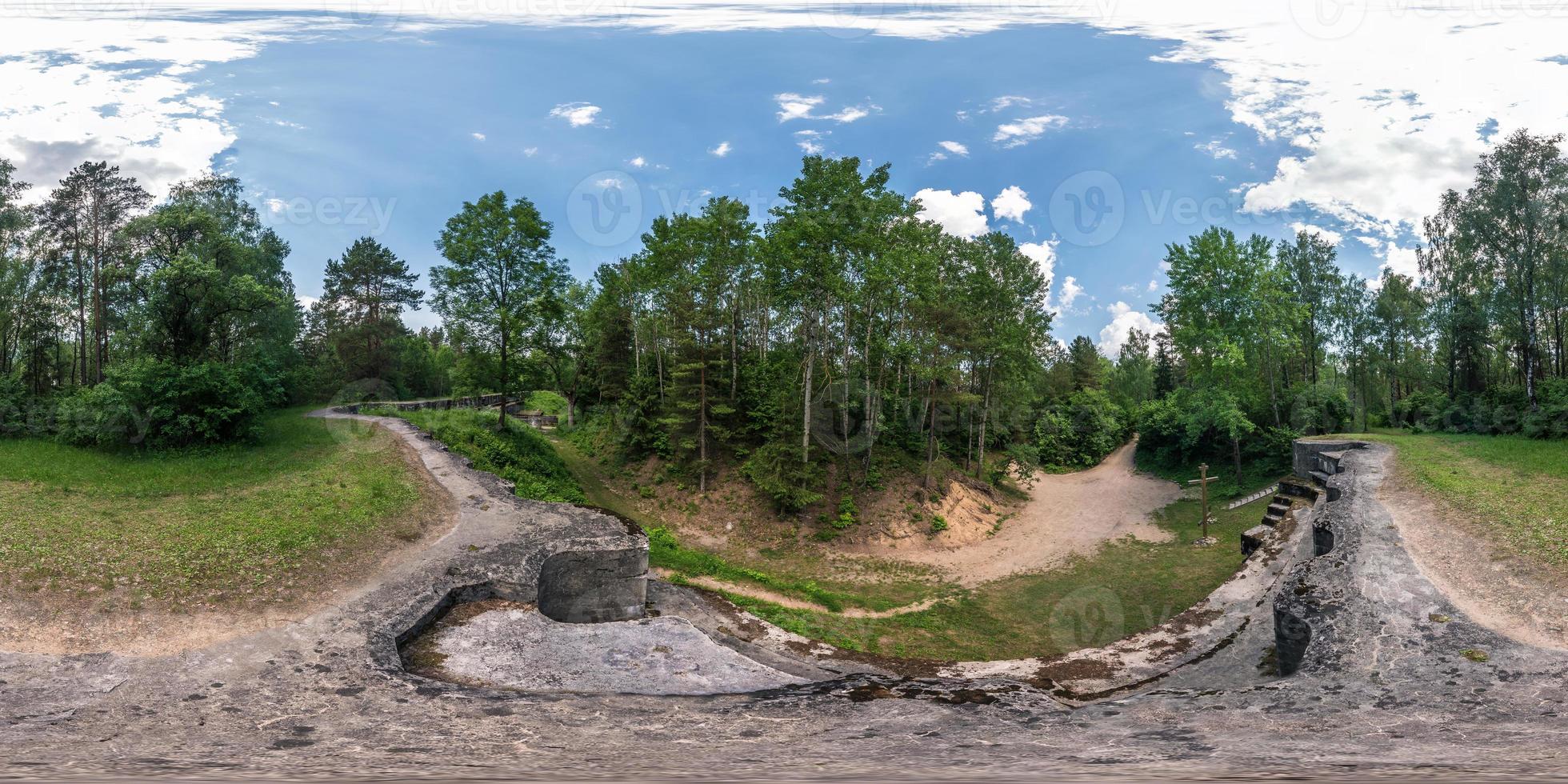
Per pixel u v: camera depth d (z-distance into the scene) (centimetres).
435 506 1884
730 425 3294
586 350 4294
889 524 2872
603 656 1191
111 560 1257
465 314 3027
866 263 2909
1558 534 1347
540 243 3083
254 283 2705
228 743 740
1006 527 3194
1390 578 1302
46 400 2444
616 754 676
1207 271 3603
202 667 988
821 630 1833
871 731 802
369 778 557
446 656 1145
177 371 2378
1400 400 4366
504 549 1593
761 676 1144
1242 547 2298
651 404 3497
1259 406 3853
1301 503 2408
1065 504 3681
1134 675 1311
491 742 748
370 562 1456
